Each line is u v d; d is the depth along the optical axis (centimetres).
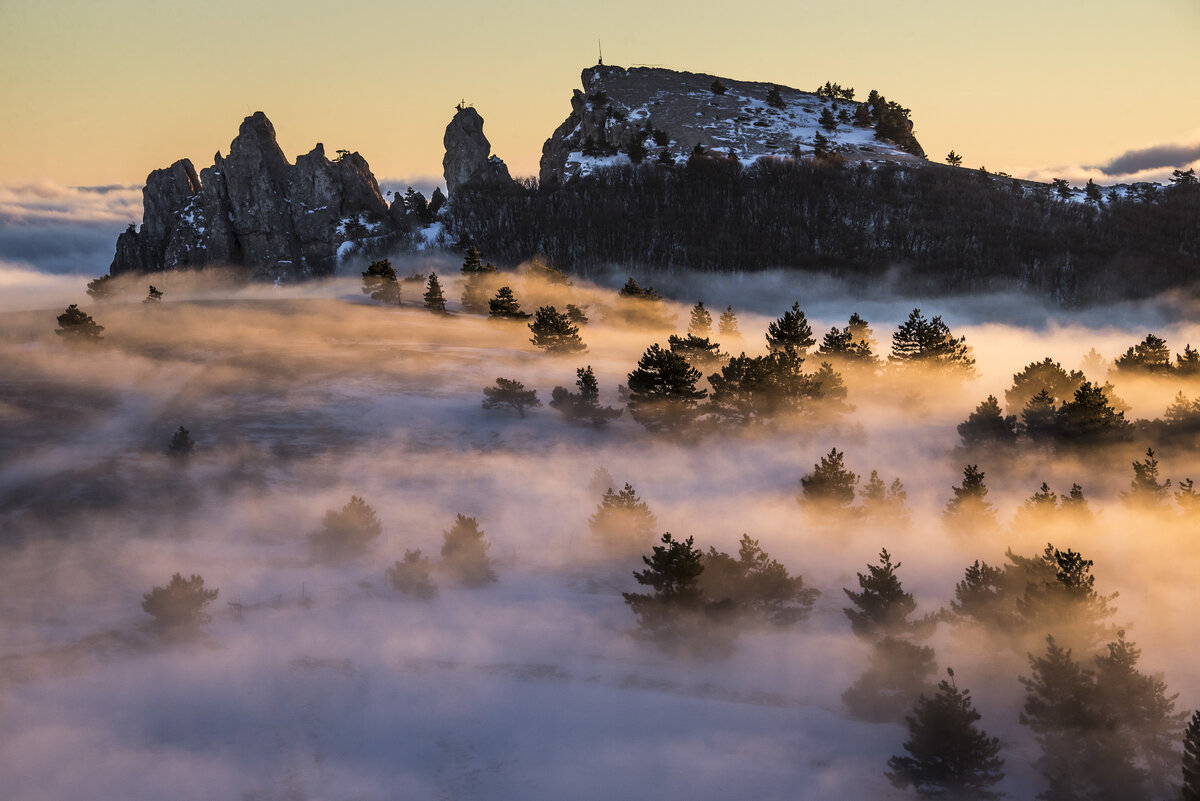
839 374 9188
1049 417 8050
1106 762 3794
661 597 5094
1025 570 4859
